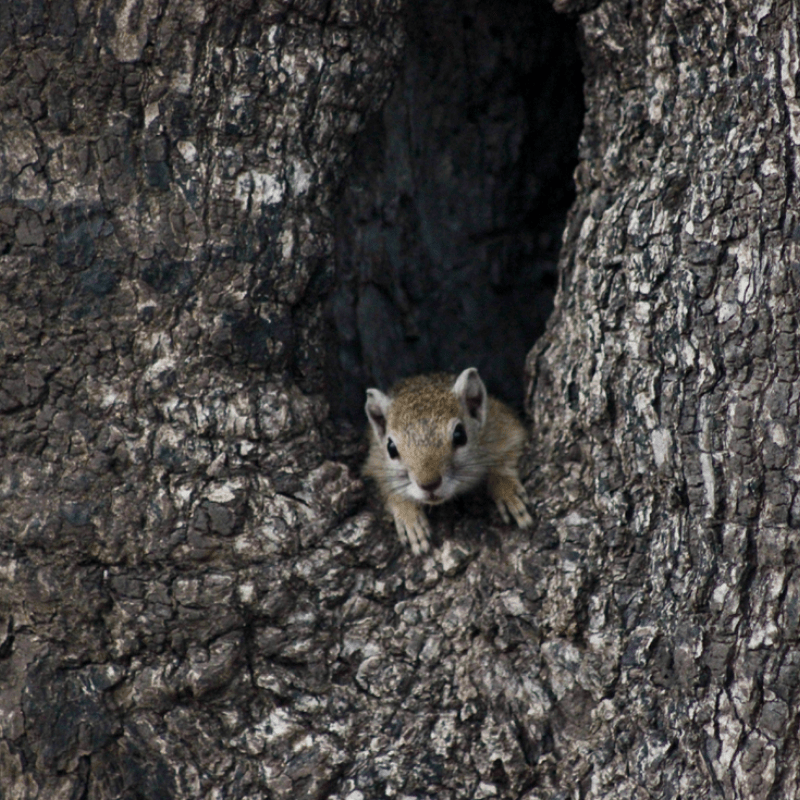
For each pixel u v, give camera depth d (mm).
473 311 13461
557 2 9406
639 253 8961
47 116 8695
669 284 8719
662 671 8672
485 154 13164
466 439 10312
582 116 13062
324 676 9180
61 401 8977
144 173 8852
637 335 8953
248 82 8875
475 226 13344
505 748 8852
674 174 8789
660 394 8750
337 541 9320
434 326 13344
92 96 8680
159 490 8992
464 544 9625
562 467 9680
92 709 9055
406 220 12977
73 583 8977
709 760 8297
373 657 9219
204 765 8984
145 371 9000
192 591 8977
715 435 8383
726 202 8320
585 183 9961
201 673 8945
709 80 8555
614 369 9133
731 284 8320
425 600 9406
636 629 8828
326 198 9555
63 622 9031
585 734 8828
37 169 8750
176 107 8781
